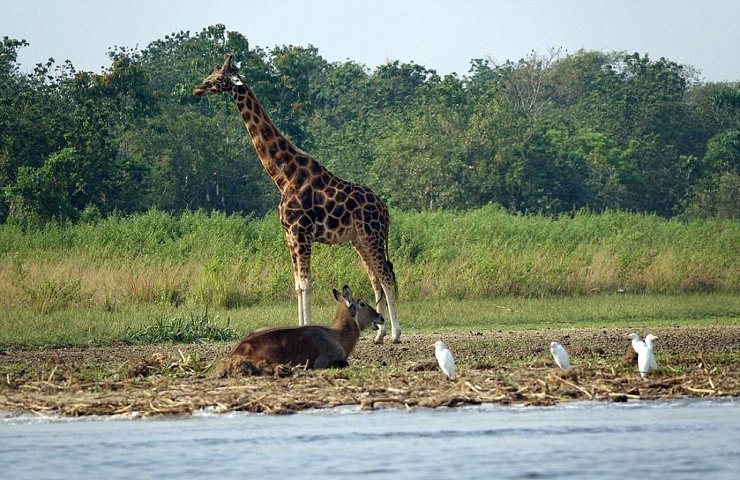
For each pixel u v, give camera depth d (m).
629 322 20.84
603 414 11.30
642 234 30.34
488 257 24.69
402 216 31.62
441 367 12.77
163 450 9.91
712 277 25.84
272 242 25.97
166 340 18.03
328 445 10.02
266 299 22.25
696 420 10.98
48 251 25.58
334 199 18.19
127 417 11.40
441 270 23.92
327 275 22.36
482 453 9.70
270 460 9.52
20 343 17.53
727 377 13.10
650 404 11.85
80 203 37.28
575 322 20.80
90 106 38.22
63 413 11.65
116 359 15.83
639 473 9.09
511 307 22.06
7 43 41.75
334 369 13.88
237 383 12.89
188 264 23.61
